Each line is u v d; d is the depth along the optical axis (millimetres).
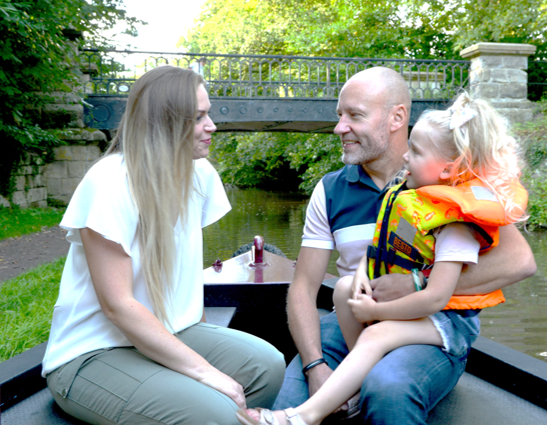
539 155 11250
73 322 1410
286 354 2570
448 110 1451
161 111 1415
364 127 1703
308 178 22750
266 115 13078
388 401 1282
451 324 1435
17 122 10578
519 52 13414
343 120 1757
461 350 1431
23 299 4469
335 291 1658
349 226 1776
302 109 13133
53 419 1425
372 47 19828
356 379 1368
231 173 32875
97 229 1301
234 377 1467
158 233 1407
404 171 1762
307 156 22391
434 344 1429
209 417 1218
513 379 1609
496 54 13477
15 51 9273
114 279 1323
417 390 1309
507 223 1344
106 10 12859
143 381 1285
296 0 21062
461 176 1416
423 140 1454
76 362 1372
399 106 1717
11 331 3410
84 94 12406
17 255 7238
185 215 1520
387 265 1532
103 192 1336
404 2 18578
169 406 1238
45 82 10680
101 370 1343
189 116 1438
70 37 12070
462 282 1434
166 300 1469
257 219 14867
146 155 1393
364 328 1599
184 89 1437
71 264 1472
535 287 6113
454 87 14133
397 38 19297
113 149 1484
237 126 15219
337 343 1730
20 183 11617
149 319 1316
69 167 12961
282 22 21578
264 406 1473
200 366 1313
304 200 22188
